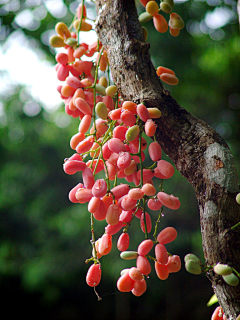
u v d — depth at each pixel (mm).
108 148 789
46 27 4000
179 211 5371
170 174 723
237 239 646
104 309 6398
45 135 7086
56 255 6156
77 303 6391
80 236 6031
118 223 750
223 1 4078
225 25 4480
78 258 6113
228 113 5344
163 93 761
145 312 6227
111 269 5211
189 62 4668
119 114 755
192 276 6152
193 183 712
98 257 769
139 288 701
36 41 4098
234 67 4832
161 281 6160
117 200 793
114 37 814
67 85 883
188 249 5613
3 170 6801
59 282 6117
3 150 6961
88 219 5844
